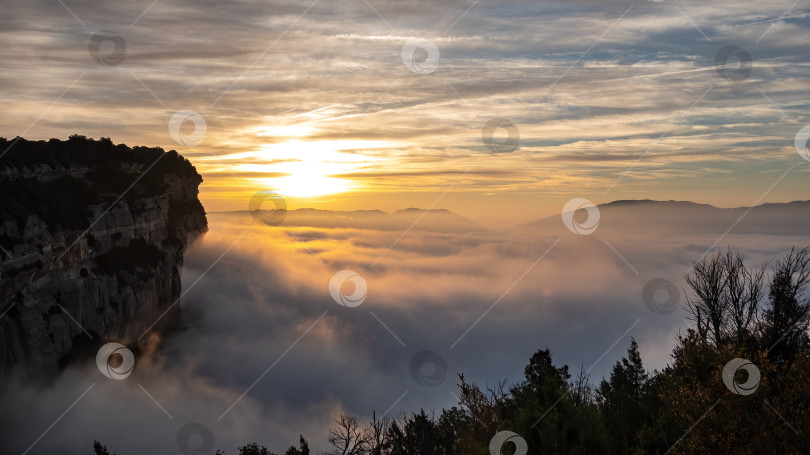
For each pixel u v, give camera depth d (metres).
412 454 19.19
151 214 129.62
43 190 102.06
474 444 15.97
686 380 19.47
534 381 21.45
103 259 110.81
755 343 27.69
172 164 159.38
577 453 13.87
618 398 23.20
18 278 88.19
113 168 124.75
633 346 25.03
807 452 14.79
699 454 15.65
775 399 15.88
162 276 130.00
